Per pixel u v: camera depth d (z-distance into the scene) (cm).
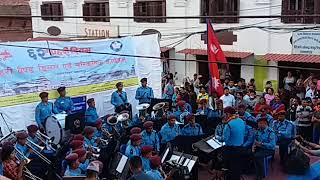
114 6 2564
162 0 2338
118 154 959
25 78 1265
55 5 2873
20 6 1648
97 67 1439
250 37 2041
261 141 1078
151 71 1606
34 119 1285
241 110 1165
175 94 1627
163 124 1162
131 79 1538
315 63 1873
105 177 980
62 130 1157
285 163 1125
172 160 938
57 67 1339
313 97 1517
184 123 1138
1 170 831
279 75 1978
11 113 1238
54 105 1279
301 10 1873
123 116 1206
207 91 1833
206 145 1050
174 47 2328
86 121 1248
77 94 1391
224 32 2119
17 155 928
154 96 1609
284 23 1934
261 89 2030
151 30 2395
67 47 1367
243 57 2011
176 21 2306
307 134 1349
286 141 1147
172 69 2355
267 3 1964
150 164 840
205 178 1095
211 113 1264
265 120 1078
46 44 1320
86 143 1001
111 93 1484
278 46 1966
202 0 2167
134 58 1545
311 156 1216
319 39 1836
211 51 1260
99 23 2634
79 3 2756
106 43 1461
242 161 1101
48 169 984
